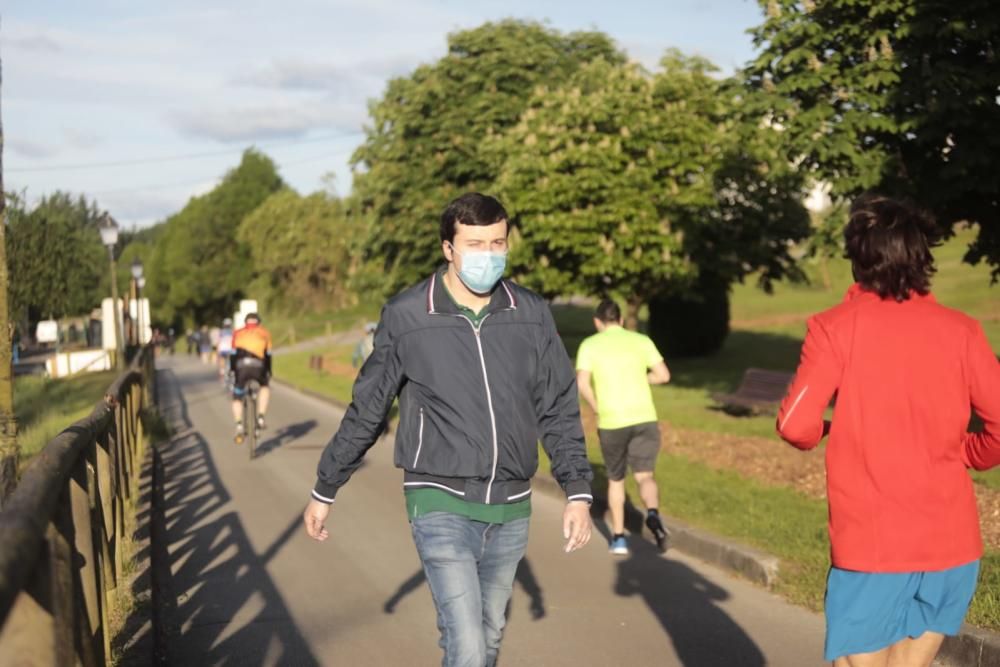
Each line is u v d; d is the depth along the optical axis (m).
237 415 16.52
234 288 94.12
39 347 69.75
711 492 9.59
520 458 3.65
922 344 3.12
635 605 6.45
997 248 12.59
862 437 3.09
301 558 8.01
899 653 3.16
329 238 68.06
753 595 6.61
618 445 7.80
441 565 3.55
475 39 28.91
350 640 5.85
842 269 12.95
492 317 3.70
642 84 21.67
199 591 7.02
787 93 11.44
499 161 23.33
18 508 2.58
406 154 29.25
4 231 7.17
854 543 3.08
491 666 3.79
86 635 3.72
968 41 10.77
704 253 22.95
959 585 3.07
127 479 9.39
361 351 34.69
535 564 7.66
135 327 40.09
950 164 10.80
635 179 20.80
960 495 3.09
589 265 21.25
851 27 10.98
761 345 32.56
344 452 3.75
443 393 3.62
